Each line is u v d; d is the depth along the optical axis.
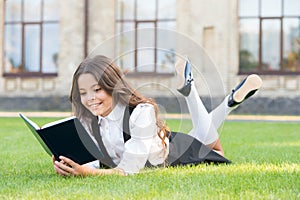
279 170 4.67
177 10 20.73
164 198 3.37
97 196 3.48
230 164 5.06
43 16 22.41
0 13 22.30
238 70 20.44
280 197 3.43
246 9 20.64
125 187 3.78
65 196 3.51
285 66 20.42
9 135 9.94
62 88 21.47
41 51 22.38
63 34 21.64
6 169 5.12
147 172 4.48
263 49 20.61
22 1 22.53
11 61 22.48
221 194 3.49
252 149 7.10
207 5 20.52
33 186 3.95
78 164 4.30
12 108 21.83
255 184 3.88
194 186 3.79
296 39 20.42
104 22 21.42
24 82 21.84
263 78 20.20
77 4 21.56
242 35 20.75
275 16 20.52
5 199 3.47
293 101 19.86
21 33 22.53
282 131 11.04
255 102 19.92
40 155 6.39
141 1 21.30
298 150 6.96
